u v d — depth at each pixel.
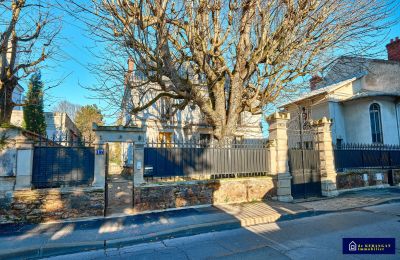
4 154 6.38
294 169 9.91
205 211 7.47
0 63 8.98
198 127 18.84
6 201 6.28
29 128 16.12
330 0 9.03
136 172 7.51
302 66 10.28
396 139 17.19
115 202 9.01
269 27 9.43
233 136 9.56
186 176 8.25
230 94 9.67
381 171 12.80
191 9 8.11
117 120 11.70
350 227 6.20
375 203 8.94
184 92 9.38
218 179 8.52
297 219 7.16
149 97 17.92
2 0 8.10
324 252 4.59
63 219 6.60
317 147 10.97
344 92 19.11
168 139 18.34
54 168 6.85
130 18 7.77
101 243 5.17
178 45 9.25
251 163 9.37
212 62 10.34
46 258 4.69
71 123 22.73
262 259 4.32
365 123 17.55
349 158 11.98
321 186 10.48
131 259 4.52
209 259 4.39
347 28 9.20
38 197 6.49
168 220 6.58
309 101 19.95
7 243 5.03
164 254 4.70
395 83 18.70
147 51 7.96
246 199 8.87
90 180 7.09
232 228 6.35
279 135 9.60
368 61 16.75
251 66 9.53
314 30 9.55
